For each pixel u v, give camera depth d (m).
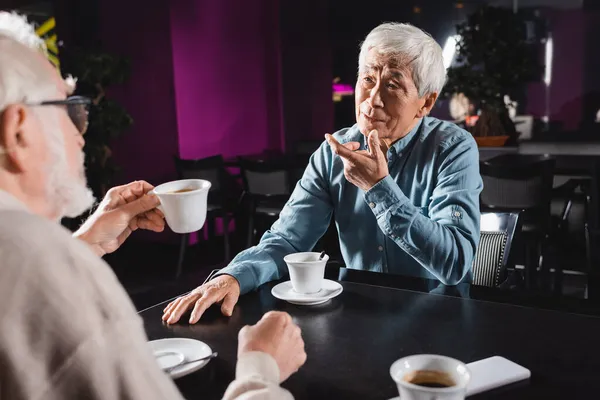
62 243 0.57
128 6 5.40
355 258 1.82
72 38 5.56
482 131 4.79
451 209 1.57
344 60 7.36
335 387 0.93
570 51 7.91
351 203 1.79
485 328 1.13
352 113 7.50
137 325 0.59
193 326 1.21
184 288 1.44
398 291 1.36
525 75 4.65
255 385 0.74
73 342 0.54
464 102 4.90
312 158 1.85
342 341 1.10
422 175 1.73
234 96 6.02
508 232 1.87
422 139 1.73
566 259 3.52
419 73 1.60
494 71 4.64
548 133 4.89
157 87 5.43
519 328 1.12
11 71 0.62
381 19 7.30
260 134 6.42
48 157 0.65
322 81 7.01
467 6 7.62
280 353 0.84
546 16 7.84
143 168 5.67
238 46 6.00
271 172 4.37
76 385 0.54
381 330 1.14
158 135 5.51
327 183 1.81
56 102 0.66
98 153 4.93
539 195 3.46
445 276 1.48
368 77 1.66
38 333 0.53
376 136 1.43
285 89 6.46
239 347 0.84
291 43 6.47
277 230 1.76
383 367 0.99
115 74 4.91
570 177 4.13
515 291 1.33
